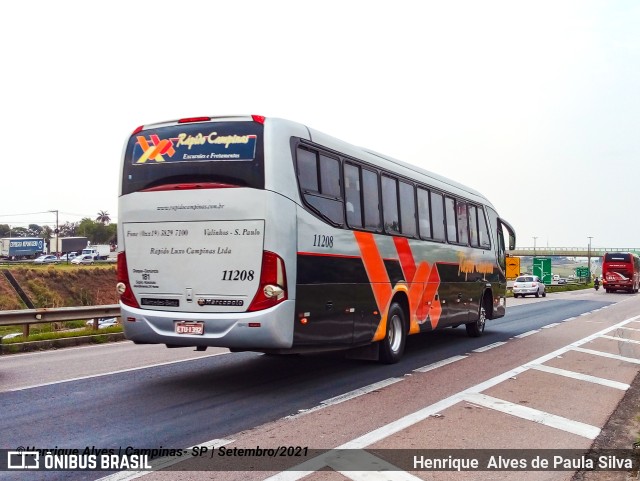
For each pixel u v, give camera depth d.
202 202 8.22
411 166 12.29
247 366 10.73
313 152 8.81
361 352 10.87
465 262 14.53
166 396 8.16
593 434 6.69
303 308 8.28
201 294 8.20
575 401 8.24
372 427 6.66
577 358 12.17
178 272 8.33
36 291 60.09
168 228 8.42
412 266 11.71
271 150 8.05
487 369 10.62
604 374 10.42
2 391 8.41
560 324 20.05
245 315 7.94
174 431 6.43
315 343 8.60
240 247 8.03
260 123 8.17
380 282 10.44
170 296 8.38
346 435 6.34
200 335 8.13
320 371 10.28
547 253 116.00
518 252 117.50
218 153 8.24
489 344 14.34
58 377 9.52
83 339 14.19
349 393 8.44
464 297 14.50
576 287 64.31
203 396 8.17
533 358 12.05
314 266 8.55
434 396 8.31
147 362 11.16
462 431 6.61
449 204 13.82
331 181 9.17
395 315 11.12
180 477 5.08
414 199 12.03
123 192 8.77
